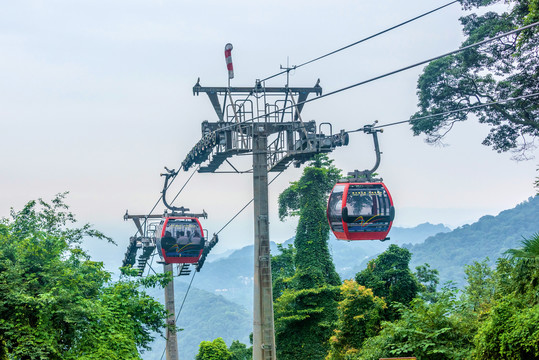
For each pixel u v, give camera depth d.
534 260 16.28
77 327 19.42
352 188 23.06
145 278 24.58
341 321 31.19
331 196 23.62
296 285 40.94
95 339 19.81
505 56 39.66
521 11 37.41
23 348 17.61
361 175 23.62
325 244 41.72
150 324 23.47
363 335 30.33
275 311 39.44
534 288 16.08
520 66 37.75
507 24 38.97
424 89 42.53
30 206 23.80
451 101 42.28
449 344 19.80
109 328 20.73
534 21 29.23
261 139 24.38
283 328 39.19
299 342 39.06
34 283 19.28
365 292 30.81
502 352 15.12
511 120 40.19
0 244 19.94
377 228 22.98
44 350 18.02
